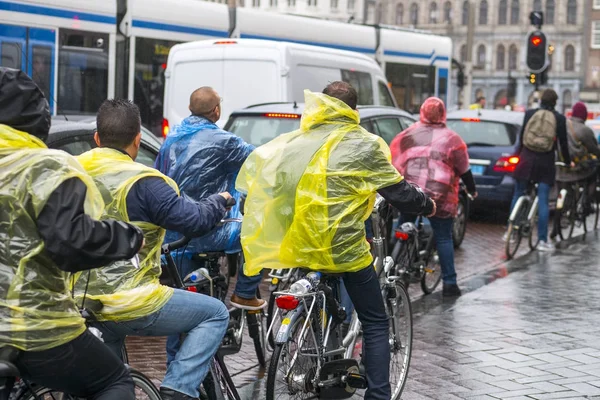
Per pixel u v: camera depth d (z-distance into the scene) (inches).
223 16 982.4
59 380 197.5
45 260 188.2
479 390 349.7
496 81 6417.3
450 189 511.5
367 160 285.6
